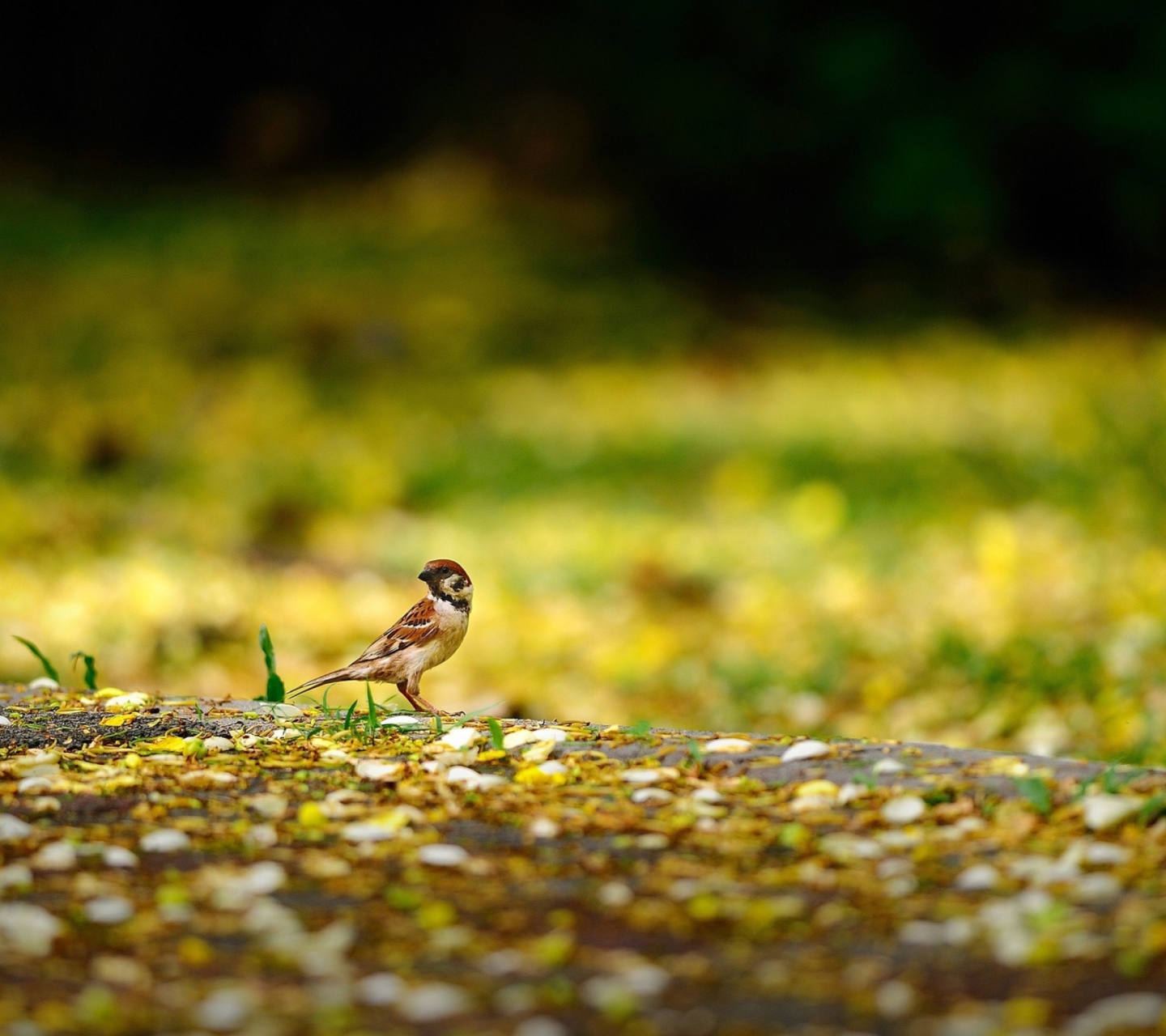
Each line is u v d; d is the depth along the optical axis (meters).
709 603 14.22
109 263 30.67
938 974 3.64
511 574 15.02
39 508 15.05
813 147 32.97
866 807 4.92
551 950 3.80
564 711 10.60
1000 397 23.77
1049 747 8.95
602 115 37.00
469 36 39.56
